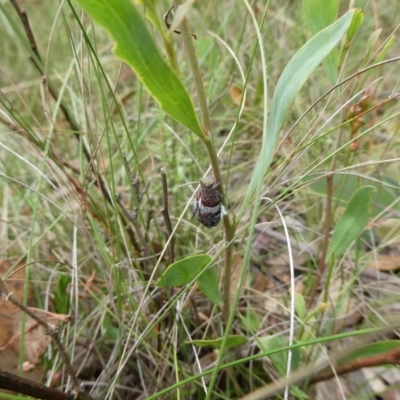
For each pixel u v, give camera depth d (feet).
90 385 0.40
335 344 0.39
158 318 0.35
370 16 0.76
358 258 0.45
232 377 0.37
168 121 0.57
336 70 0.34
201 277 0.32
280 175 0.34
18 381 0.26
